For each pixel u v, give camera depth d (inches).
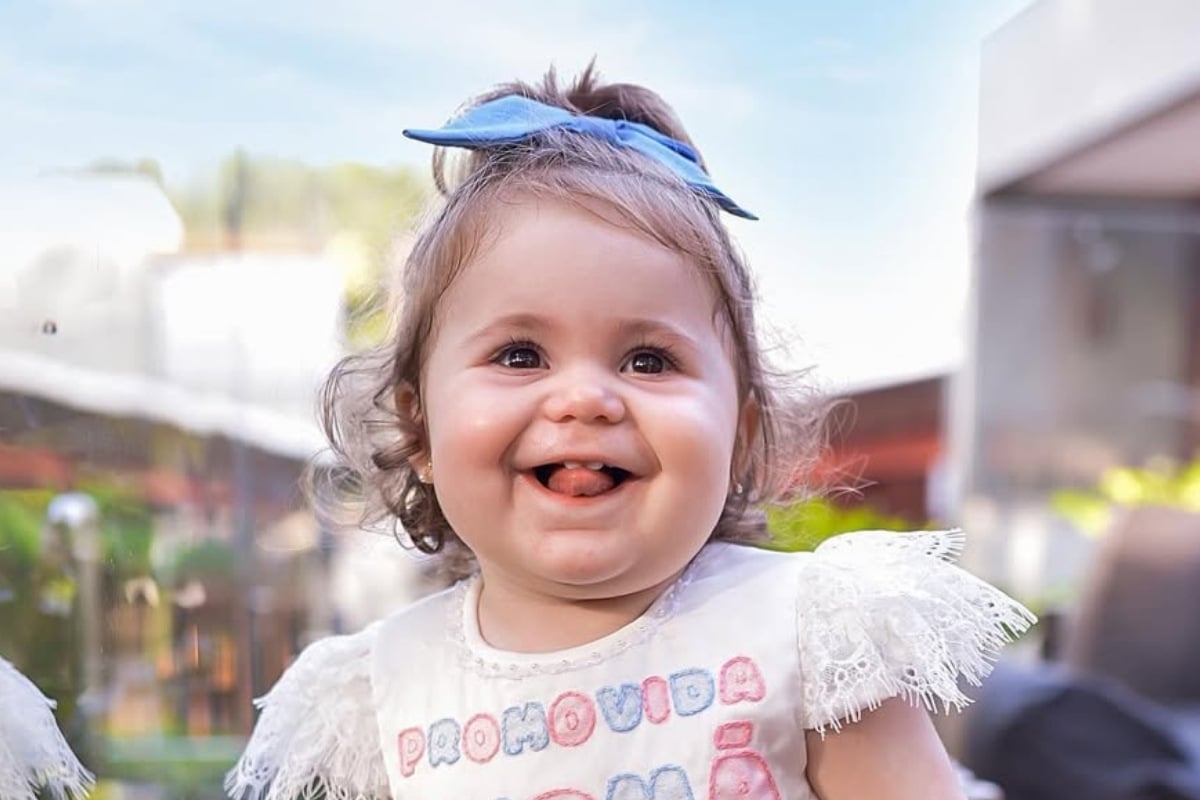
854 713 27.6
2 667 29.0
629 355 27.9
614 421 27.0
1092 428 139.5
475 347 28.4
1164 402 142.3
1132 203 123.1
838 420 54.8
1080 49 75.3
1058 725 74.7
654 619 29.4
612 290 27.5
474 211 29.6
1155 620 97.5
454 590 33.5
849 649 27.7
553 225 28.2
